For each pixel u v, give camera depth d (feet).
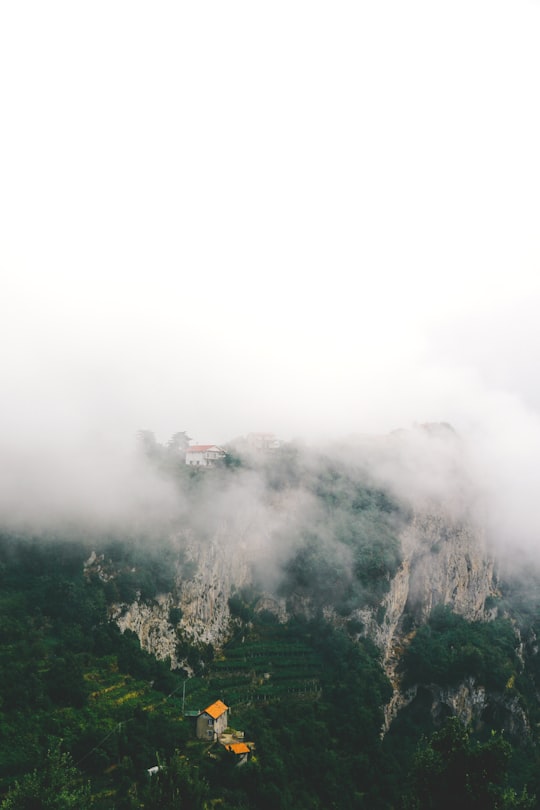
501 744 247.91
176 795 241.76
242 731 414.41
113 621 447.01
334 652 562.25
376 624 601.21
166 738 359.46
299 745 437.17
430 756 253.85
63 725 339.98
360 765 446.60
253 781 357.41
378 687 535.19
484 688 599.57
